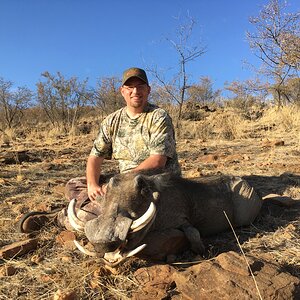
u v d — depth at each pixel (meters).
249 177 7.05
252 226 4.90
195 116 21.06
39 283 3.59
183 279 3.26
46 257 4.09
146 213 3.40
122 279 3.54
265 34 18.48
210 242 4.47
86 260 3.92
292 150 9.66
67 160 9.65
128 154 4.96
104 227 3.35
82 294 3.37
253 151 10.05
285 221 4.95
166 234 3.96
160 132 4.73
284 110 15.43
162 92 16.56
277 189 6.27
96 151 5.07
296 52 17.52
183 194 4.38
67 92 24.42
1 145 14.23
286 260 3.85
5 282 3.62
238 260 3.34
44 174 7.98
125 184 3.71
